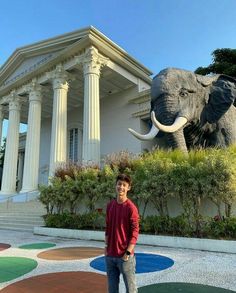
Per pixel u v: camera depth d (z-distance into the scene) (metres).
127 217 3.10
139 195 9.02
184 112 8.95
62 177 12.51
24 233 11.93
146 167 9.12
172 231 8.32
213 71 21.70
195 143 10.66
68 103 27.64
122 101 24.67
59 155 19.31
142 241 8.26
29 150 22.17
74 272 5.52
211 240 7.23
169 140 9.16
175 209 9.02
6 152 24.52
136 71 23.00
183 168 8.28
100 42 19.59
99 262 6.28
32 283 4.92
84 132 18.20
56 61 21.27
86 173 11.32
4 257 7.07
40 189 12.63
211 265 5.78
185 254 6.85
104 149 24.73
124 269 2.99
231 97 10.03
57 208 12.39
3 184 23.83
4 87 25.84
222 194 7.67
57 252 7.57
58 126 19.89
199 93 9.85
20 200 20.78
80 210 11.63
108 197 10.45
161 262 6.08
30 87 23.33
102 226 10.30
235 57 21.28
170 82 9.17
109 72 21.56
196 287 4.45
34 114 22.78
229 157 7.99
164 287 4.47
